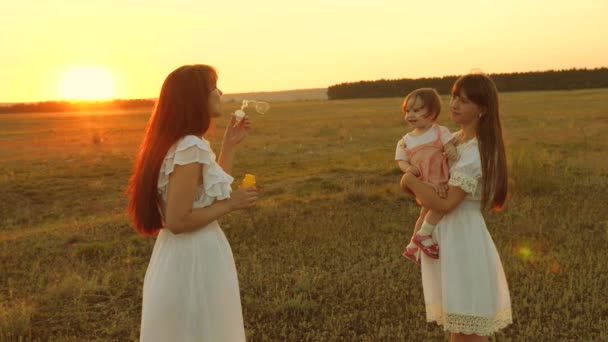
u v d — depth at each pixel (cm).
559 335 493
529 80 11869
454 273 334
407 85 12562
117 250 827
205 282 286
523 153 1355
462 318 331
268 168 1928
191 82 279
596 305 548
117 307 591
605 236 795
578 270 653
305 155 2278
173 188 271
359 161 1917
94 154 2608
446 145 337
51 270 746
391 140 2767
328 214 1001
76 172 1972
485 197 328
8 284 697
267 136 3269
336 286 629
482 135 327
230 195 293
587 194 1109
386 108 6738
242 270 695
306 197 1178
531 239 804
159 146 278
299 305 563
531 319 527
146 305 290
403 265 695
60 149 2939
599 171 1384
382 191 1173
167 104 280
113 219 1070
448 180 334
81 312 577
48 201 1516
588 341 473
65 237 928
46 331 535
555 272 653
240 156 2306
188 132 279
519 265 674
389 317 545
